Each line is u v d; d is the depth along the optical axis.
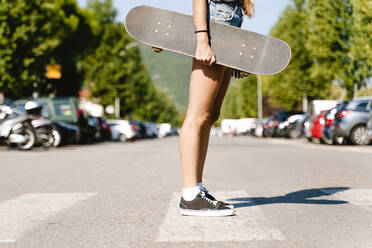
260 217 3.87
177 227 3.53
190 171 3.92
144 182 6.68
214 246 2.98
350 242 3.07
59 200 4.98
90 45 45.16
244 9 4.12
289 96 32.38
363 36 20.12
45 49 24.64
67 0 40.69
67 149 17.81
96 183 6.59
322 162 10.12
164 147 20.14
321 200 4.76
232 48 3.75
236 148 17.55
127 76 63.66
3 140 16.14
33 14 24.08
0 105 16.34
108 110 47.72
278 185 6.15
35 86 26.77
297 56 30.59
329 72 22.58
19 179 7.20
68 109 21.72
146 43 3.79
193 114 3.90
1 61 23.69
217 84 3.90
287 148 17.30
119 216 4.06
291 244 3.02
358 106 17.06
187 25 3.79
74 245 3.08
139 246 3.02
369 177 7.04
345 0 21.97
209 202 3.92
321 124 19.48
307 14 23.44
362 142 16.94
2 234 3.39
